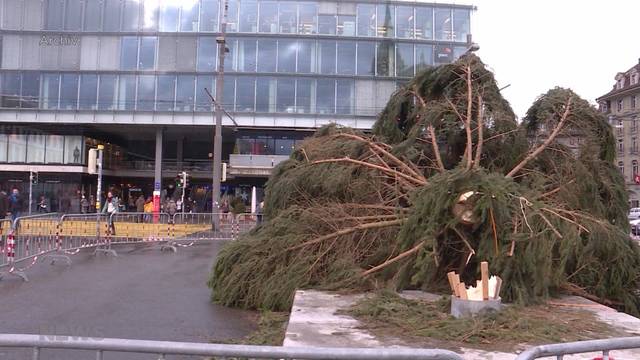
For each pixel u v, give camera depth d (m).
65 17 44.06
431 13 45.06
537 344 5.40
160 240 19.58
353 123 44.03
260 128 45.47
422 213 7.32
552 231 7.25
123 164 54.62
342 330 5.91
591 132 9.41
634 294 8.07
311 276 8.23
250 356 3.11
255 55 44.22
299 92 44.16
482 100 9.75
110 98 43.91
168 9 44.12
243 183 52.84
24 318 7.78
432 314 6.36
